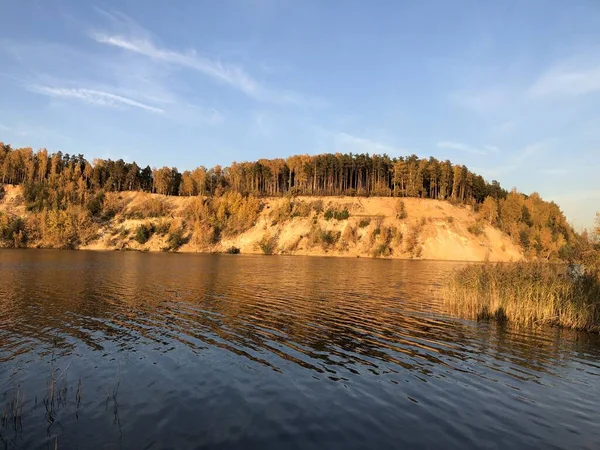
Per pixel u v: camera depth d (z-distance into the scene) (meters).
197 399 13.95
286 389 15.10
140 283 44.31
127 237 136.50
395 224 136.50
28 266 61.28
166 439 11.15
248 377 16.23
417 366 18.20
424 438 11.66
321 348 20.67
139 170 183.62
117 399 13.78
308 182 178.62
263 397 14.30
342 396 14.60
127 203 158.75
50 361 17.50
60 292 35.84
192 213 148.00
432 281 53.81
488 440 11.67
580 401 14.72
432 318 28.73
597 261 28.86
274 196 165.88
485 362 18.98
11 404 13.20
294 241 133.00
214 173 189.25
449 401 14.43
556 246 117.31
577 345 22.09
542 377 17.14
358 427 12.23
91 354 18.61
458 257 122.12
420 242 128.50
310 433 11.73
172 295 36.25
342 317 28.48
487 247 127.19
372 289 44.53
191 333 22.86
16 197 151.50
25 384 14.90
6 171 163.00
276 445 10.98
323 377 16.50
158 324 24.77
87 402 13.48
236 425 12.11
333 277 57.44
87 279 46.34
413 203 152.00
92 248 129.88
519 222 141.00
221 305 31.80
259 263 83.38
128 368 16.88
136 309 29.20
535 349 21.25
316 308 31.72
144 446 10.73
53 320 24.91
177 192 184.88
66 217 132.12
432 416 13.16
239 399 14.06
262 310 30.19
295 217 144.75
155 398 13.95
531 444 11.50
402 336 23.48
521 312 27.83
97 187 165.75
